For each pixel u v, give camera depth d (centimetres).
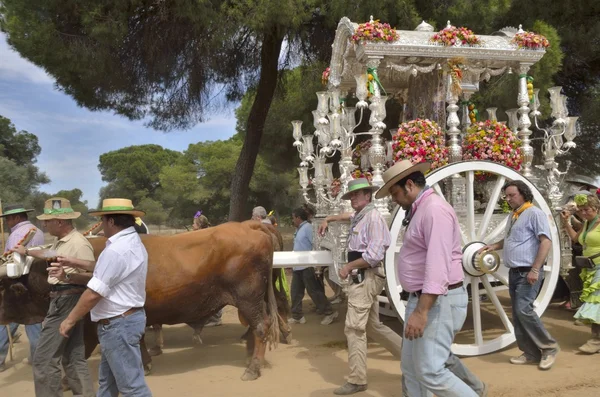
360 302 454
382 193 363
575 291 760
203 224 838
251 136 1212
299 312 771
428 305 313
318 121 653
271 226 605
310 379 505
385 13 941
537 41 603
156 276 501
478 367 517
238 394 468
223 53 1139
